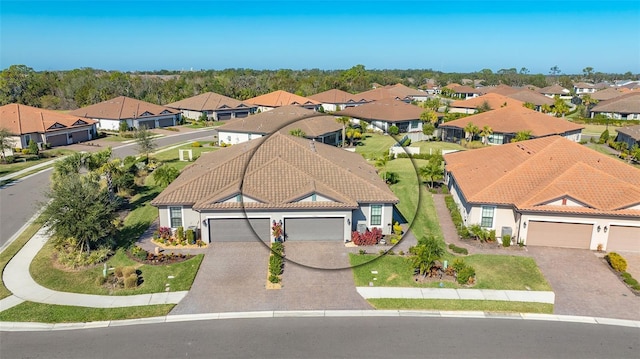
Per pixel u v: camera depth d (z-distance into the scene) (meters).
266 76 154.00
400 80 176.00
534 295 23.83
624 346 19.77
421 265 25.36
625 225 28.66
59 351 19.30
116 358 18.89
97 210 27.58
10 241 30.52
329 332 20.73
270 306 22.80
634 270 26.44
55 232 27.81
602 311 22.41
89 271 26.33
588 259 27.89
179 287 24.53
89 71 147.12
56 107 105.94
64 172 36.84
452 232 32.28
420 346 19.73
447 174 43.72
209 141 69.69
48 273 26.06
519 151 38.06
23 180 46.44
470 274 24.88
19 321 21.36
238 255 28.27
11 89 106.44
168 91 116.25
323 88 127.25
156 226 33.06
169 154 59.66
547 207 29.14
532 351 19.44
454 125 68.06
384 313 22.28
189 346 19.72
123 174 40.97
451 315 22.16
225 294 23.86
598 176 31.22
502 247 29.67
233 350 19.45
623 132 64.12
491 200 30.59
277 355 19.12
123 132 75.44
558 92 145.75
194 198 30.38
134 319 21.70
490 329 21.00
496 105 90.62
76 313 22.08
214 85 119.00
